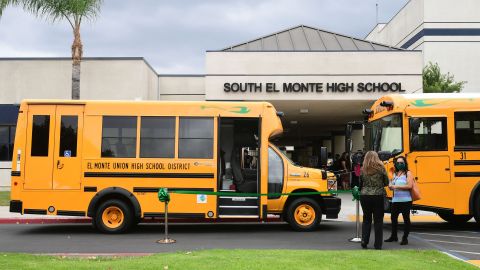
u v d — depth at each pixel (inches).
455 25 1427.2
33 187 467.2
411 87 843.4
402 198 411.8
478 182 483.5
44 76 949.8
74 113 474.0
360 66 850.1
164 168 469.4
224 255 328.2
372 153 386.6
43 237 466.9
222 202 471.5
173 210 467.2
